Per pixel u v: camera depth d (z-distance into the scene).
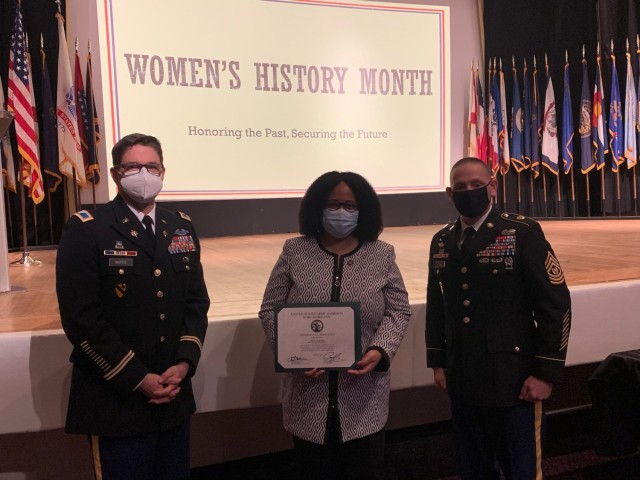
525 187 7.39
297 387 1.68
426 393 2.95
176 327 1.59
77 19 5.82
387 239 5.50
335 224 1.64
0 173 2.89
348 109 6.72
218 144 6.22
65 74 5.18
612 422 2.12
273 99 6.40
